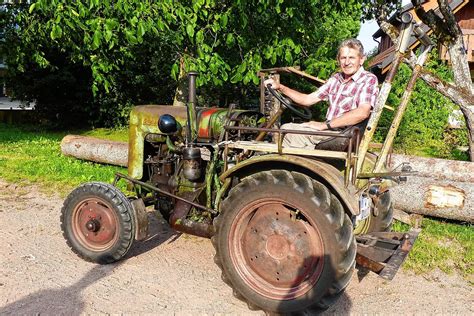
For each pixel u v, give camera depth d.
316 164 2.96
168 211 4.28
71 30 7.24
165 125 3.70
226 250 3.20
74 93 13.40
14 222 4.91
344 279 2.85
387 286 3.64
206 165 3.86
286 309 2.99
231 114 3.74
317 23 8.57
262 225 3.14
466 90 6.66
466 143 10.34
